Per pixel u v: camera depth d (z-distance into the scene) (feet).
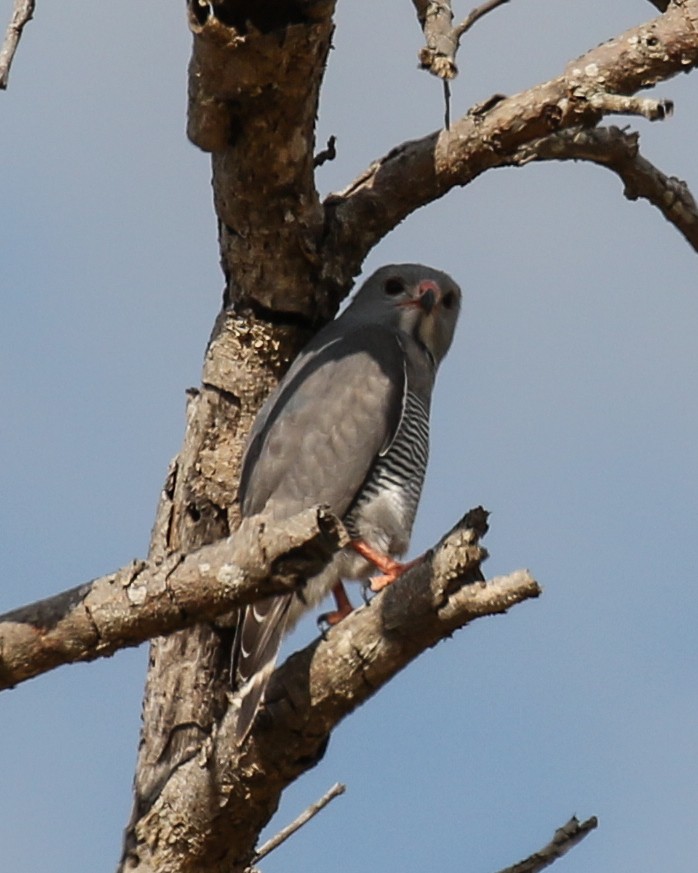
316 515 26.03
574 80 36.24
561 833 32.24
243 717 31.42
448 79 30.45
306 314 37.70
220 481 36.81
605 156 38.09
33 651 27.02
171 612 26.86
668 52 35.76
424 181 37.96
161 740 34.91
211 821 32.60
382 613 30.42
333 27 32.63
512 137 37.17
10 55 26.22
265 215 36.01
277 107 33.63
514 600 28.94
